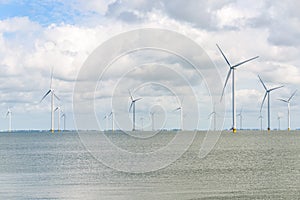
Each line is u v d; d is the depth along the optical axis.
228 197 34.94
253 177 46.75
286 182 42.78
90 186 41.72
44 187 41.41
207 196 35.50
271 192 37.09
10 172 54.94
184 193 36.97
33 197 36.44
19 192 38.75
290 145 113.81
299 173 50.12
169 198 34.91
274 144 119.75
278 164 61.12
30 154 89.94
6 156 84.50
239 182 43.06
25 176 50.41
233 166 58.97
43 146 127.38
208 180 44.75
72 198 35.81
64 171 55.41
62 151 99.69
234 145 115.19
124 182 44.16
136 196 36.06
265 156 75.81
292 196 35.25
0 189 40.47
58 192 38.50
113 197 35.91
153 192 37.84
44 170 57.00
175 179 45.81
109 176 49.38
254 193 36.62
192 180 44.88
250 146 110.12
